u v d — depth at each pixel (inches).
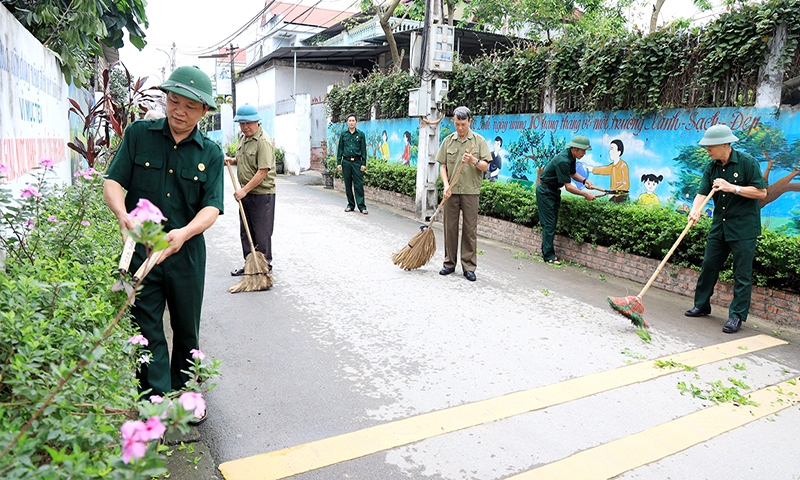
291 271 258.5
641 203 279.6
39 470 55.6
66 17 205.0
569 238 300.2
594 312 213.9
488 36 662.5
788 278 205.6
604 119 297.7
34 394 67.4
